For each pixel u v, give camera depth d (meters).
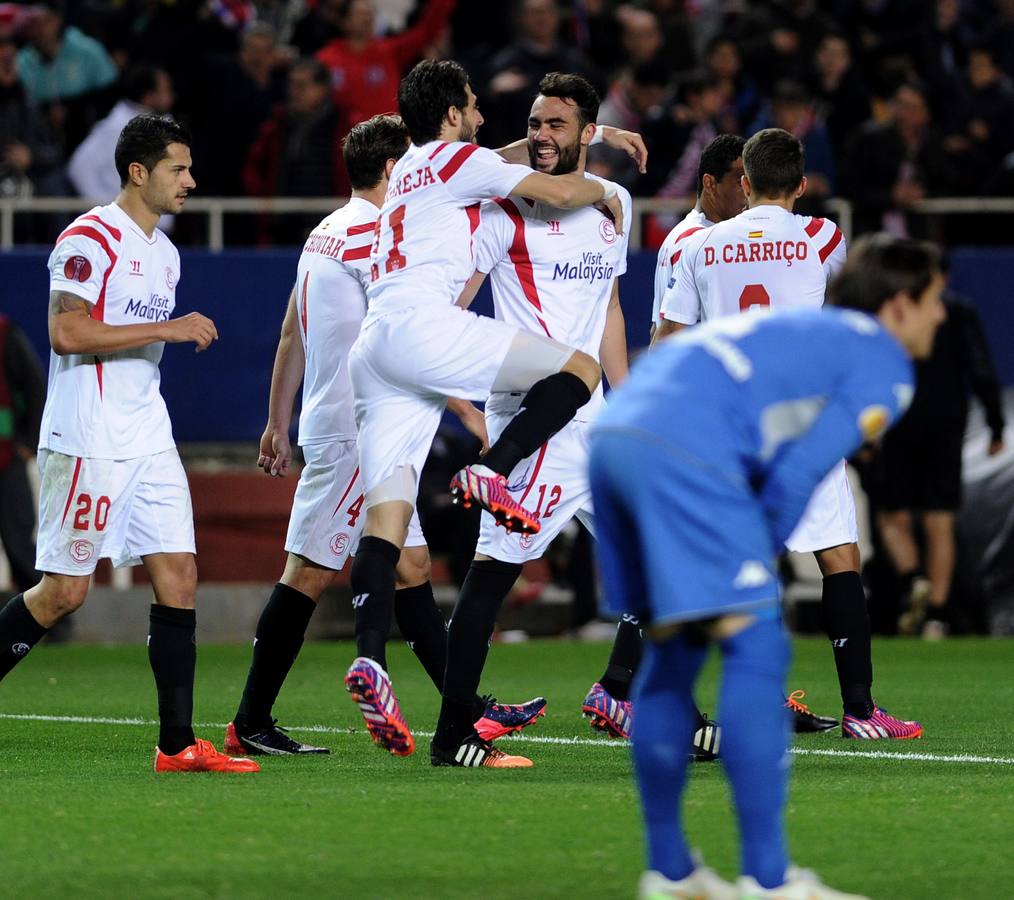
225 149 55.84
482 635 22.47
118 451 22.39
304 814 18.42
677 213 52.91
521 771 22.03
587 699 25.78
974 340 48.03
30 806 19.05
